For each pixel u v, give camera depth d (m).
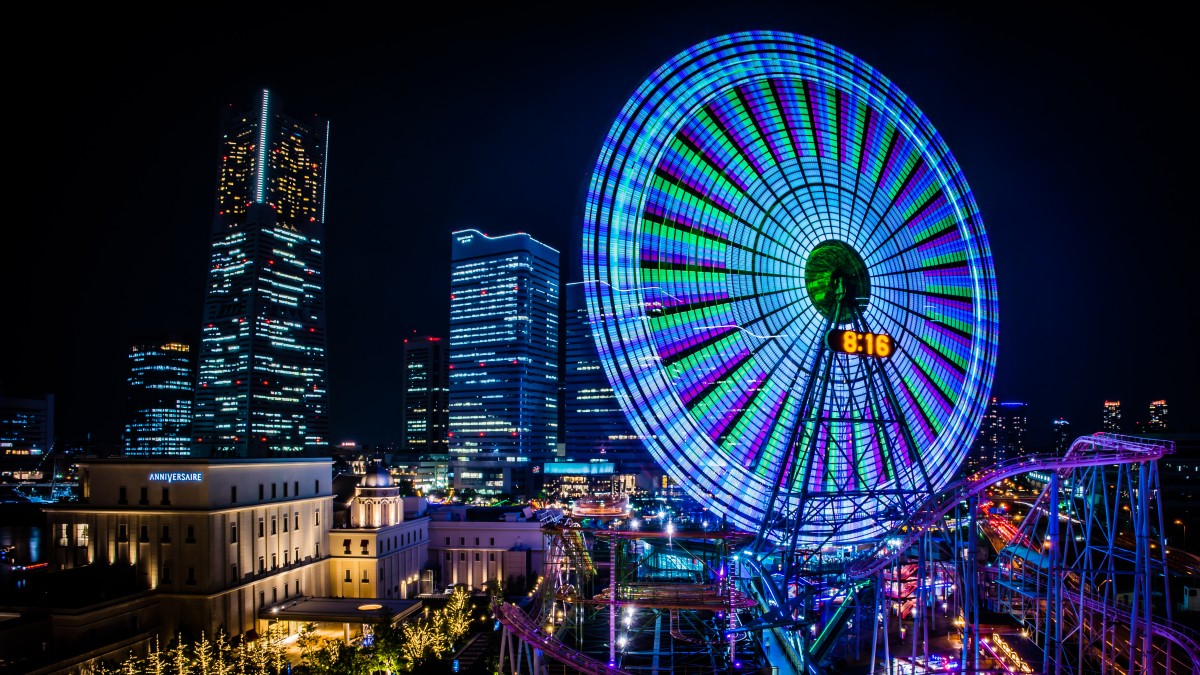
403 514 156.00
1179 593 101.75
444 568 161.12
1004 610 102.69
